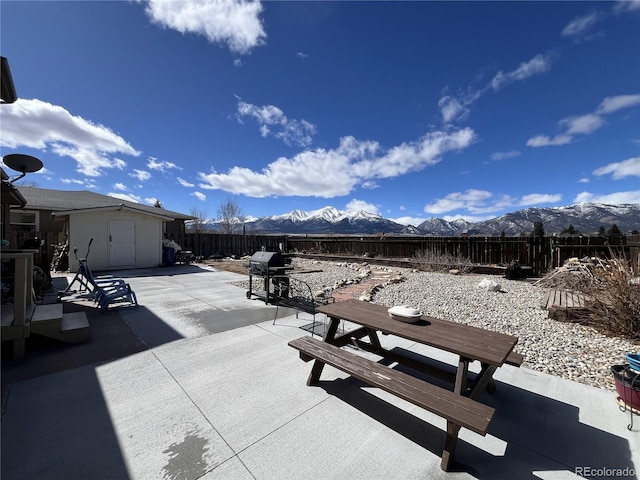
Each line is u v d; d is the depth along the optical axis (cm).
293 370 278
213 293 642
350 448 175
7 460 158
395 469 160
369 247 1427
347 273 993
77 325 350
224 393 235
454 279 864
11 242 685
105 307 484
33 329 312
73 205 1259
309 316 463
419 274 976
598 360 311
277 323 425
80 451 167
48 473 150
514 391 247
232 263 1320
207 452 169
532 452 175
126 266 1092
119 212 1072
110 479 147
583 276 624
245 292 653
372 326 239
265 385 249
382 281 832
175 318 447
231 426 194
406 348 345
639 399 206
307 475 154
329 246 1611
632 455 172
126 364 287
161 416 203
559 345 351
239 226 2780
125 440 178
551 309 454
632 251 751
